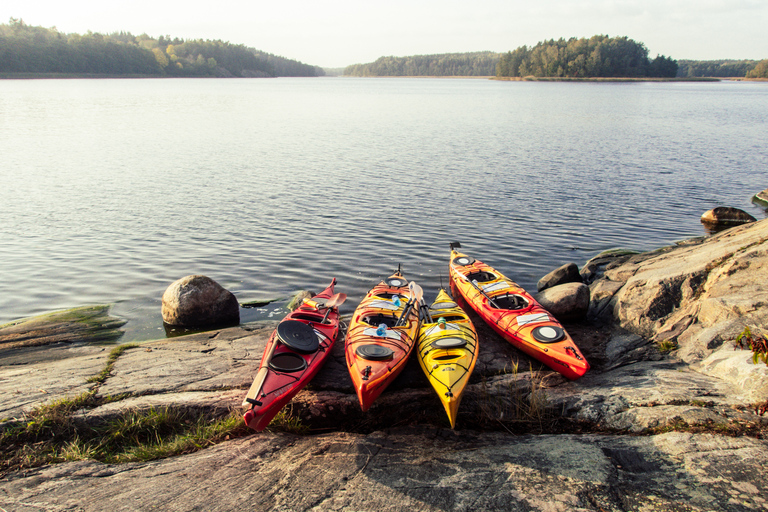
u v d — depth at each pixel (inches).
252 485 229.5
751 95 4687.5
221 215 821.2
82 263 620.4
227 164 1248.2
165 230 744.3
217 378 334.6
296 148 1507.1
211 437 277.6
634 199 936.3
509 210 856.3
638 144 1594.5
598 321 445.7
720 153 1424.7
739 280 382.9
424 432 289.4
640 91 5187.0
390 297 459.8
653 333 386.0
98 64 7037.4
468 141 1670.8
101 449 266.2
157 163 1245.1
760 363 285.0
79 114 2379.4
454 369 325.7
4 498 218.8
